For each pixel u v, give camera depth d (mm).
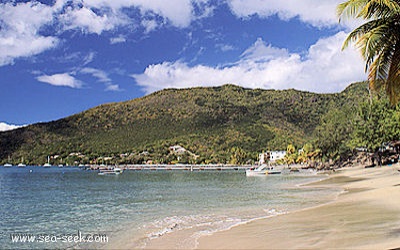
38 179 85188
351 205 21094
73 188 53031
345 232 13422
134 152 195375
